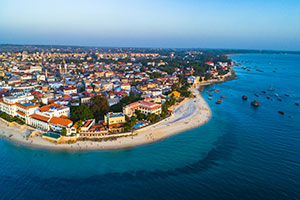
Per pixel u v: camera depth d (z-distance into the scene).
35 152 119.69
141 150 127.00
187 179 100.69
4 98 166.12
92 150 124.12
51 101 192.62
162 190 92.75
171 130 157.50
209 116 192.25
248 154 125.31
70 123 136.88
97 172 104.56
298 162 117.19
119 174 103.44
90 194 89.38
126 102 198.75
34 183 95.56
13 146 124.75
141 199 87.25
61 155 117.94
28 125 148.88
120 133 141.62
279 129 163.38
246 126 169.25
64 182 96.69
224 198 89.00
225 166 112.38
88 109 157.75
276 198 89.69
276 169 110.44
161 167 110.31
